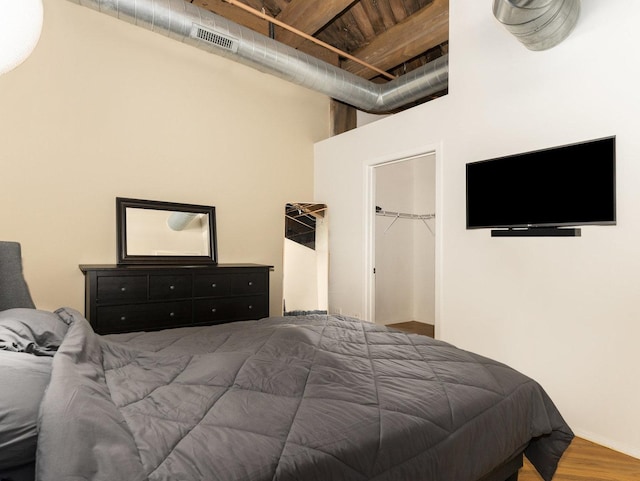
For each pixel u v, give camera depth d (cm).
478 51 290
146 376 132
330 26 404
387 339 186
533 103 256
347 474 94
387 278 520
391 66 431
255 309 347
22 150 288
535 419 148
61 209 303
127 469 78
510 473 150
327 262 411
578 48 235
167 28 292
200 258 358
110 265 312
